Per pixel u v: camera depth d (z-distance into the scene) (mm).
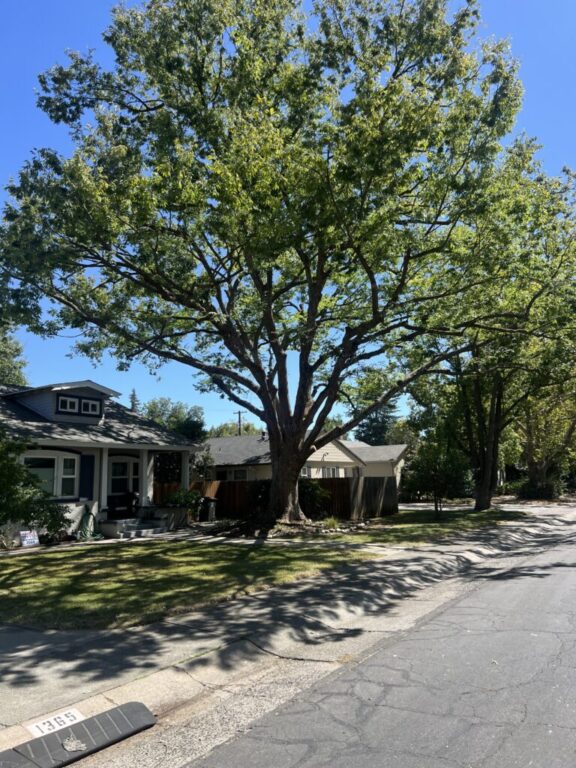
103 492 19062
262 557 12648
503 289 16047
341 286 18594
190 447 21828
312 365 18359
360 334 16328
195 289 15789
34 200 13344
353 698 5117
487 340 18547
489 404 28469
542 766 3797
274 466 18750
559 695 4973
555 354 18625
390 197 12273
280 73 14781
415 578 10734
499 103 12234
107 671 5707
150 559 12539
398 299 15781
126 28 14969
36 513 11203
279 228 12023
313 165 11523
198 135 14477
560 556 13578
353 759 3990
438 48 12555
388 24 12922
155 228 14211
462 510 27734
